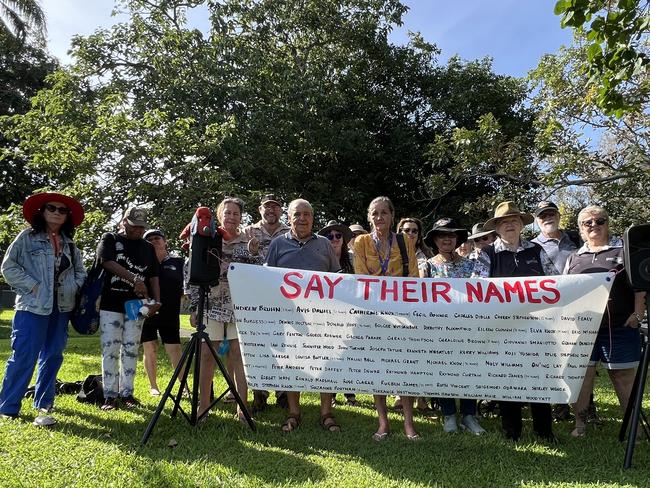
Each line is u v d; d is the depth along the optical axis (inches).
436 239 204.4
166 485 127.6
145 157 460.4
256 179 560.7
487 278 163.5
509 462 150.1
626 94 331.3
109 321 199.5
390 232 183.0
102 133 449.4
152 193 458.3
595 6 231.3
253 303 166.4
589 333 155.1
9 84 840.3
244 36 622.2
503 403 176.2
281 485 130.6
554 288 157.6
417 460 151.0
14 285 173.5
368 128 685.3
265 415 199.5
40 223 181.5
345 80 671.1
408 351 161.8
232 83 558.3
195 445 157.5
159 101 545.0
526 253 180.1
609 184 430.0
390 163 662.5
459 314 160.2
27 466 134.4
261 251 212.5
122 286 200.7
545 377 156.6
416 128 703.1
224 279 195.3
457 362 159.9
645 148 422.0
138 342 208.8
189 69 559.2
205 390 193.6
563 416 207.0
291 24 639.8
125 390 203.2
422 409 216.2
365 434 175.5
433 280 165.5
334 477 136.9
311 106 597.0
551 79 438.0
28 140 492.1
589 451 160.7
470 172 480.7
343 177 659.4
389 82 725.9
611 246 177.3
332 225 222.2
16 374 173.3
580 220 183.6
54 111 492.1
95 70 589.0
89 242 430.9
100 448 149.9
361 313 163.3
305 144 601.3
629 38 230.8
